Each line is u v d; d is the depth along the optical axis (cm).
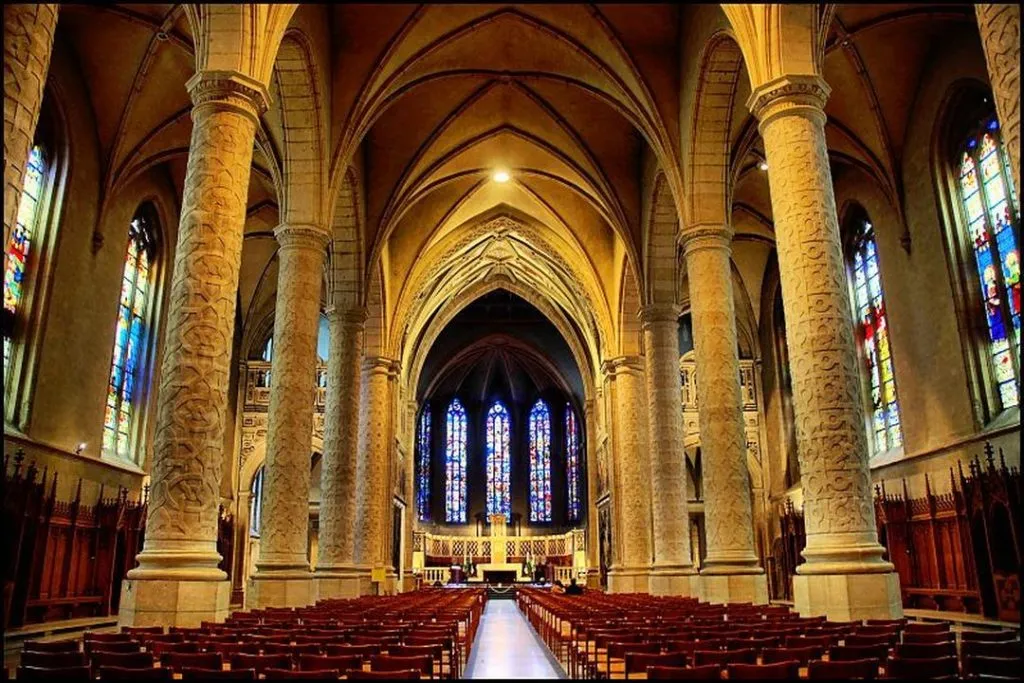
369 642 748
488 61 2102
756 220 2623
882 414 2161
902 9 1664
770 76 1218
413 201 2464
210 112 1127
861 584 969
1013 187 1641
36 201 1709
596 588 3431
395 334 2839
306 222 1656
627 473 2688
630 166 2367
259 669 599
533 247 3234
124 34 1727
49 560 1669
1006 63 660
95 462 1875
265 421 2952
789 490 2783
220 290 1060
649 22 1819
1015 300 1650
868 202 2164
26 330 1653
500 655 1355
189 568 945
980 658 550
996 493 1567
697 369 1650
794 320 1116
